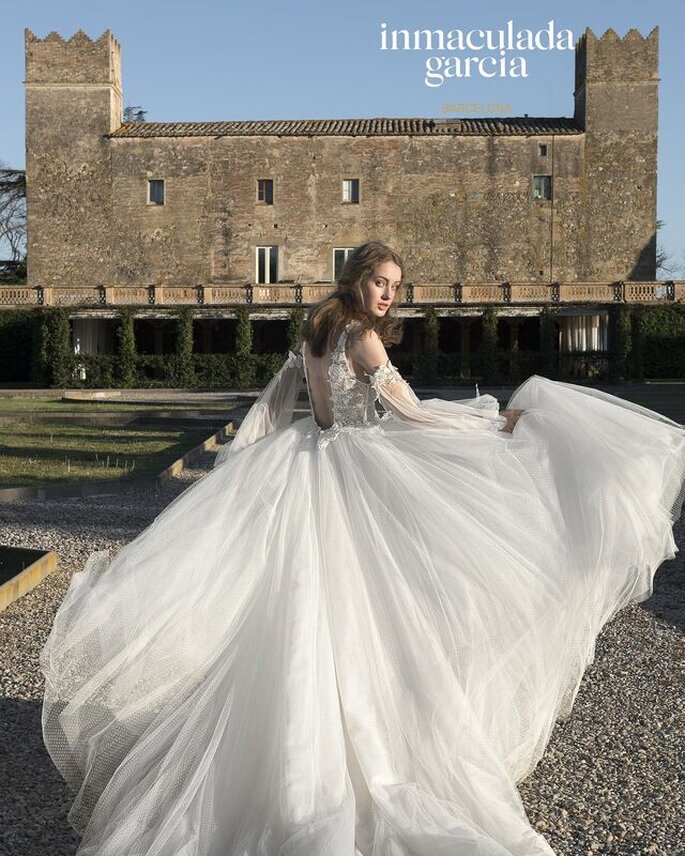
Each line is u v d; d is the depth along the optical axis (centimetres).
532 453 332
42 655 304
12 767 365
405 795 273
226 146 4178
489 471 322
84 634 298
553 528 317
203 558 307
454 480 319
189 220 4200
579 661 328
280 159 4178
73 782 305
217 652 298
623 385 3703
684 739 404
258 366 3962
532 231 4156
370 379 321
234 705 287
